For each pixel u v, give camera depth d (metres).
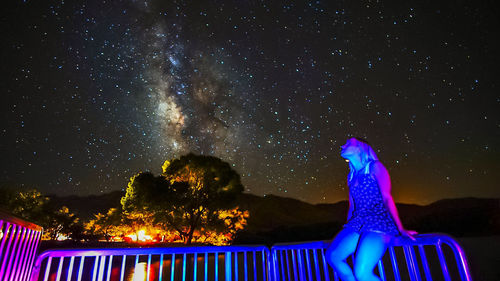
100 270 2.36
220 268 12.26
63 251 2.31
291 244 3.13
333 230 31.23
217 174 20.80
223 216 21.20
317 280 2.79
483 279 8.74
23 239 2.11
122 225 21.64
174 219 20.41
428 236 2.19
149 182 19.80
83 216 67.88
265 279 3.04
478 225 30.72
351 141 2.44
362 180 2.25
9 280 1.86
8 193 21.73
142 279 9.24
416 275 2.26
